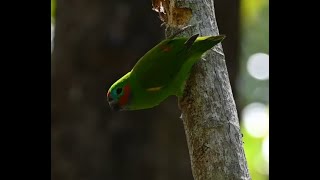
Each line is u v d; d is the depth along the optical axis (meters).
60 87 16.20
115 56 15.76
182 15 8.23
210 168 7.56
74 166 15.84
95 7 15.97
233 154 7.54
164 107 15.83
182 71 8.02
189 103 7.95
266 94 30.92
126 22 15.74
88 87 15.93
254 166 26.58
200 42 7.84
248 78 31.19
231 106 7.80
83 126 15.91
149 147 15.70
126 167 15.67
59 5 16.66
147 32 15.75
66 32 16.33
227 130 7.62
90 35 15.96
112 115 15.84
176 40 8.20
